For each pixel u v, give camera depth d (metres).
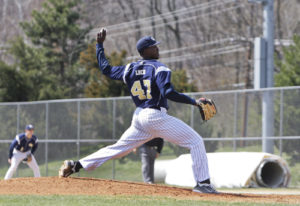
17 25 125.00
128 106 49.62
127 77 21.77
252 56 106.56
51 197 19.08
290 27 108.38
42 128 55.62
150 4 117.69
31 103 56.88
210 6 110.12
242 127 45.38
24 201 17.91
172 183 45.03
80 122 52.47
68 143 53.09
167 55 117.69
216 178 41.34
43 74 81.94
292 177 41.59
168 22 117.56
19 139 41.72
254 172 39.94
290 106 42.81
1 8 126.19
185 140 21.55
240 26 110.06
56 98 77.62
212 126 47.03
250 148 44.97
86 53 87.56
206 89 115.38
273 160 40.50
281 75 59.78
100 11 116.06
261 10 105.38
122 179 48.75
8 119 58.84
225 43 113.00
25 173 56.16
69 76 85.81
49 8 91.44
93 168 23.22
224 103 47.28
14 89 75.19
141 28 117.38
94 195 20.05
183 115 47.94
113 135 49.75
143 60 21.61
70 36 88.88
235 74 113.88
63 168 23.61
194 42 118.56
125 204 17.20
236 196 21.55
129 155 48.53
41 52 88.12
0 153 59.22
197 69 117.88
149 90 21.17
